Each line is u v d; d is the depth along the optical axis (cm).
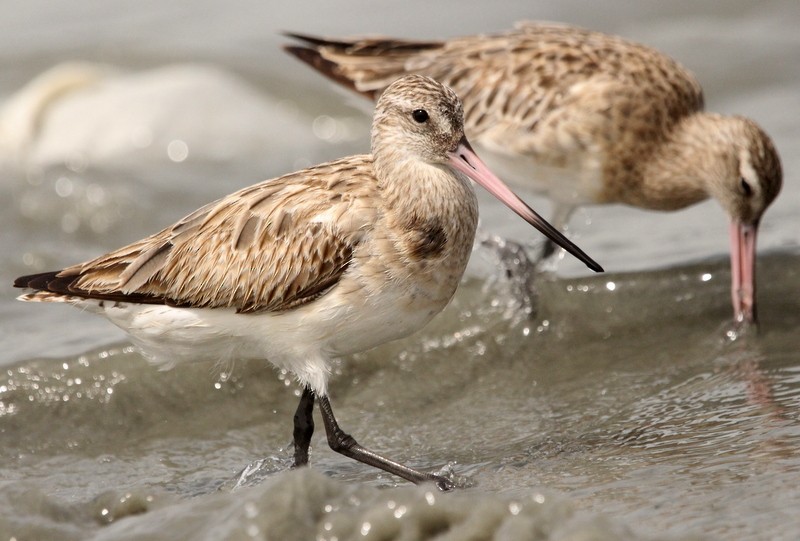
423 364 1389
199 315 1117
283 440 1267
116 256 1131
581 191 1554
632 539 841
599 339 1420
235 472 1191
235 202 1133
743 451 1069
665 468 1055
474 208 1151
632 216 1750
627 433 1163
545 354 1402
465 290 1480
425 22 2447
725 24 2456
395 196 1110
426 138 1121
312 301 1101
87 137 2123
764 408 1173
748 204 1466
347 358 1377
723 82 2239
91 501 1028
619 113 1509
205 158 2111
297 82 2348
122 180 1952
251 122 2188
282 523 877
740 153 1466
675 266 1520
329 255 1090
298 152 2150
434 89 1128
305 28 2438
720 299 1465
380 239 1094
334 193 1112
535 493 939
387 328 1125
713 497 973
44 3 2575
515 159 1551
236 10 2545
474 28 2420
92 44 2420
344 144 2188
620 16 2492
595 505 984
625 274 1502
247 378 1345
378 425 1273
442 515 873
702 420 1165
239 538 872
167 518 929
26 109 2181
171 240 1127
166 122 2145
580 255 1156
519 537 837
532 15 2486
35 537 947
